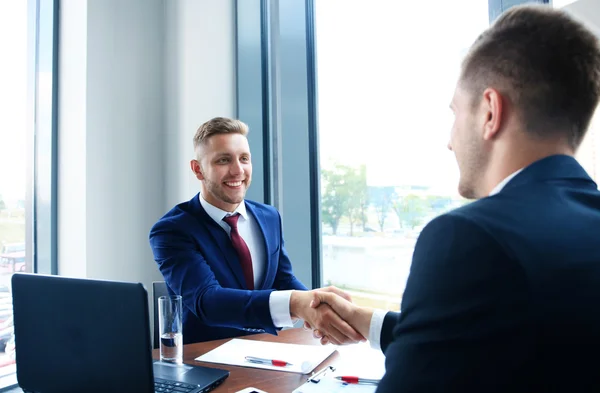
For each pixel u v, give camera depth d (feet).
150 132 8.34
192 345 4.30
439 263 1.65
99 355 2.74
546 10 1.95
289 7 7.36
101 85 7.50
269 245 5.65
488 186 2.04
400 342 1.72
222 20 7.91
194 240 5.09
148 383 2.63
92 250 7.33
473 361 1.47
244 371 3.57
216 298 4.28
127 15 7.95
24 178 7.48
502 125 1.91
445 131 5.54
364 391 3.10
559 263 1.48
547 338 1.40
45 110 7.63
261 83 7.95
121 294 2.65
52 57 7.57
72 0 7.46
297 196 7.48
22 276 2.98
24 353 3.00
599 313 1.43
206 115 7.85
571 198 1.73
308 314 3.88
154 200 8.41
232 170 5.32
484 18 5.00
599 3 3.64
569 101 1.82
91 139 7.34
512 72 1.87
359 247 6.98
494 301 1.47
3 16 7.08
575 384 1.39
